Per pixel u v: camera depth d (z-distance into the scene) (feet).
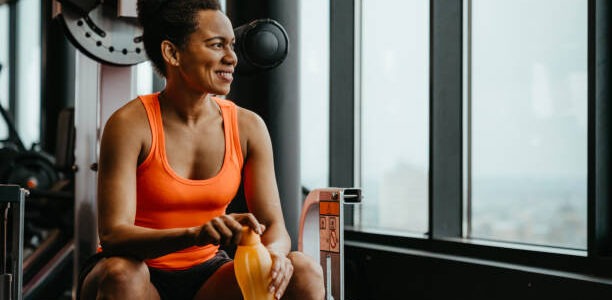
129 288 4.73
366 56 12.46
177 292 5.42
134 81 8.82
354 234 12.14
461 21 10.57
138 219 5.41
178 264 5.43
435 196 10.53
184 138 5.43
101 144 5.27
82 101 9.23
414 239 10.85
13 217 4.87
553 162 9.16
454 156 10.59
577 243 8.88
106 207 5.04
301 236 7.29
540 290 8.54
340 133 12.62
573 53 8.88
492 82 10.09
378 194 12.23
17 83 23.20
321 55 12.93
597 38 8.23
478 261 9.47
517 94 9.69
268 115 9.76
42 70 18.97
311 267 5.10
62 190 14.83
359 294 11.37
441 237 10.55
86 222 9.20
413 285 10.39
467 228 10.55
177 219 5.39
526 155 9.56
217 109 5.68
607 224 8.34
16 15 23.16
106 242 4.92
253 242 4.74
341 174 12.64
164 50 5.31
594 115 8.23
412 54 11.41
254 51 7.96
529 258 9.07
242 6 9.84
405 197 11.62
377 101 12.21
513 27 9.73
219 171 5.53
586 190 8.72
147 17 5.36
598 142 8.25
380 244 11.51
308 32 13.35
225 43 5.29
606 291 7.79
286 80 9.86
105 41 8.00
